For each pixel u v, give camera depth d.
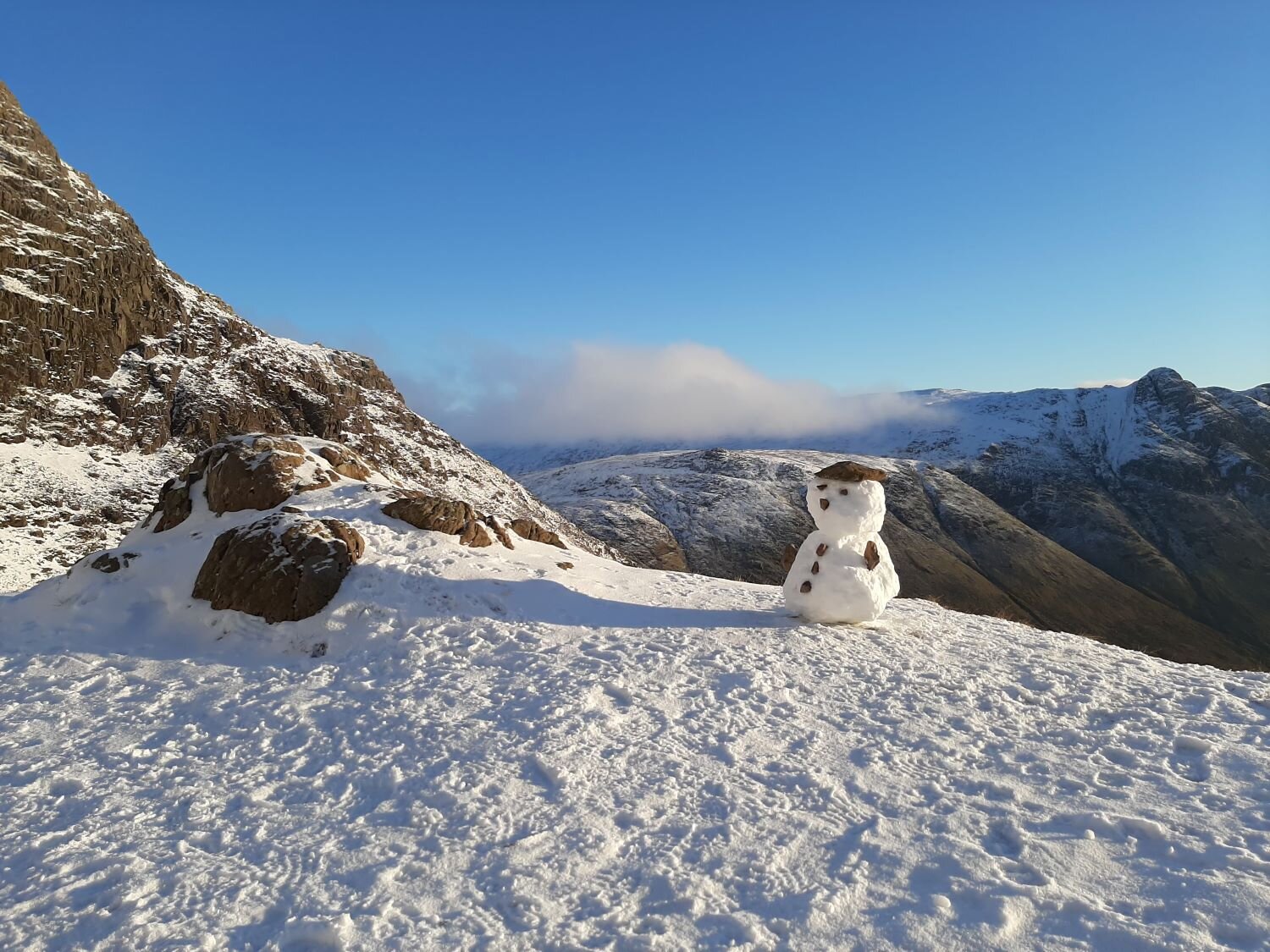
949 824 6.72
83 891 5.77
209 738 8.66
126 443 46.75
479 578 13.41
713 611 13.56
